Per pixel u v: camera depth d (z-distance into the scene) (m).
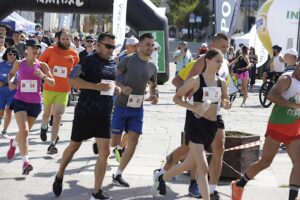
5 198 8.92
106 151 8.62
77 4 30.19
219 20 20.64
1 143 13.45
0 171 10.60
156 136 15.67
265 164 8.67
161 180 9.23
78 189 9.60
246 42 48.66
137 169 11.30
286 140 8.39
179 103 8.22
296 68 8.34
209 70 8.26
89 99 8.59
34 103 10.71
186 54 27.25
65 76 12.56
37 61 10.84
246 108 24.59
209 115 8.27
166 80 34.09
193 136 8.19
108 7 30.31
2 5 29.84
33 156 12.12
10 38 22.45
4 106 13.98
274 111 8.45
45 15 61.94
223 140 8.94
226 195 9.52
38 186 9.69
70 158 8.99
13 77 11.22
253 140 10.53
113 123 10.12
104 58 8.70
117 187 9.88
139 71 9.91
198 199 9.26
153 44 9.94
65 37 12.62
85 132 8.66
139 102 9.99
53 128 12.33
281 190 10.10
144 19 31.14
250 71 34.50
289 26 29.20
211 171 9.02
